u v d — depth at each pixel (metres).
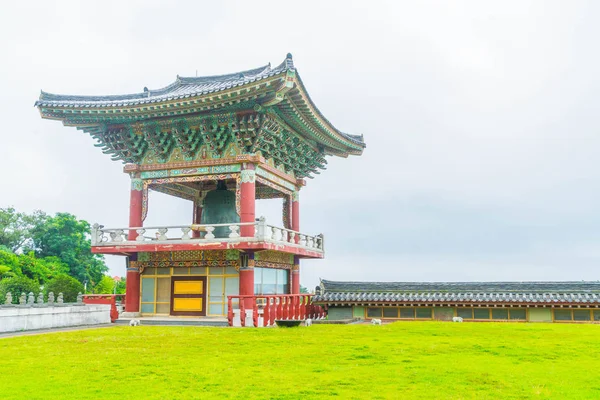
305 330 27.94
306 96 36.31
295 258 46.31
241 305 33.44
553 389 13.76
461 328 28.47
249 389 13.97
